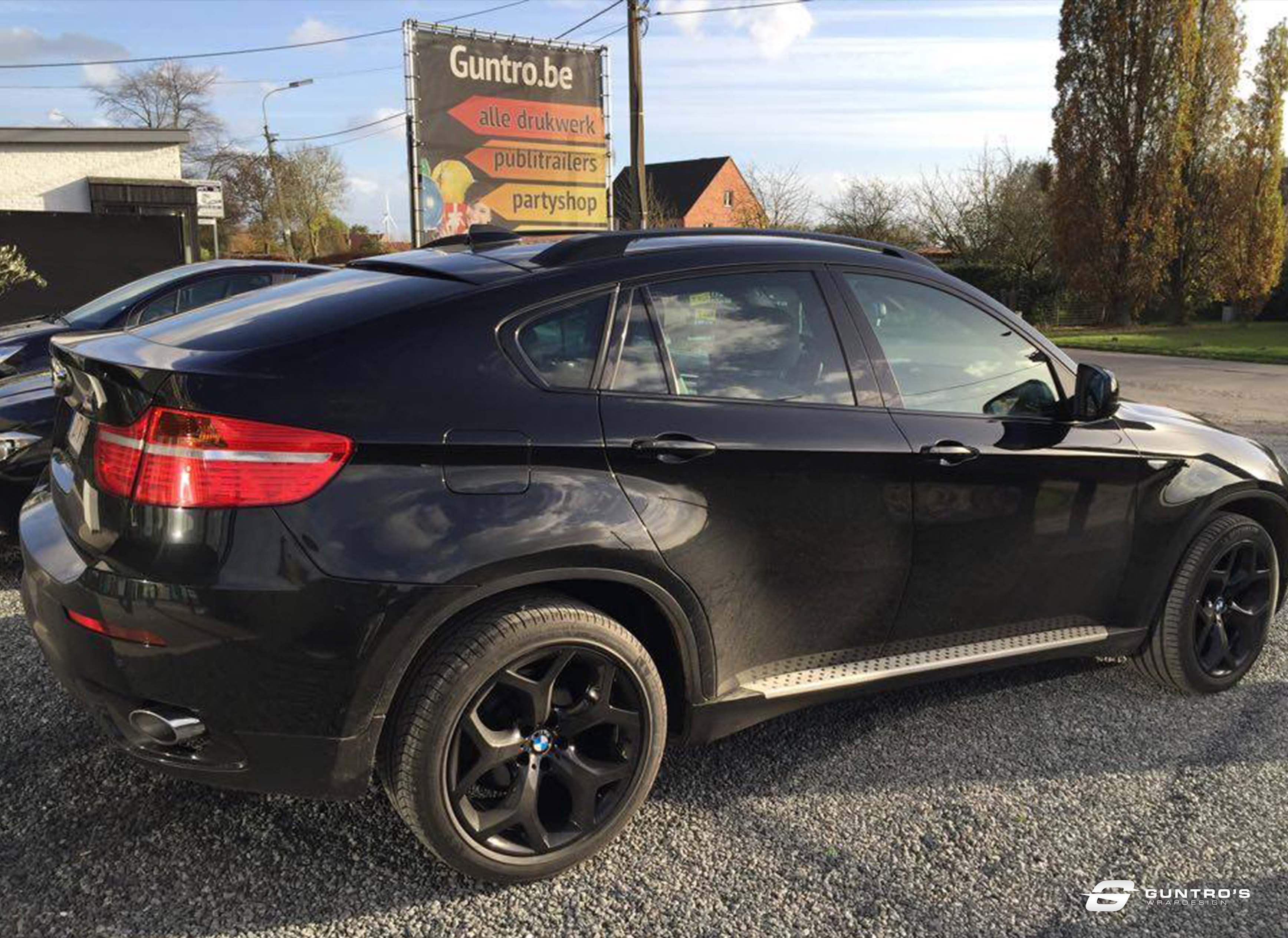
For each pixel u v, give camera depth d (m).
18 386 4.80
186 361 2.25
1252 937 2.40
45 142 20.42
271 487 2.15
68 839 2.63
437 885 2.51
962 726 3.47
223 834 2.68
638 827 2.81
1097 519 3.35
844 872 2.62
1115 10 29.08
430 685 2.30
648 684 2.58
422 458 2.27
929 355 3.14
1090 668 4.01
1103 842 2.79
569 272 2.63
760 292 2.89
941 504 3.01
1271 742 3.39
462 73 14.66
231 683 2.17
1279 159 30.45
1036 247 33.31
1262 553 3.79
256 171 59.34
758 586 2.74
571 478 2.41
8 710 3.34
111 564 2.19
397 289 2.57
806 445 2.75
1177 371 17.56
